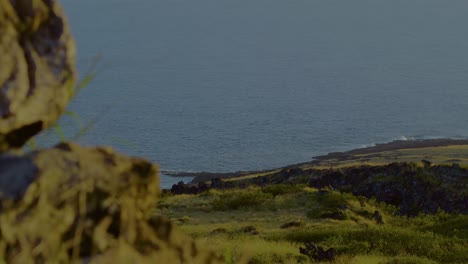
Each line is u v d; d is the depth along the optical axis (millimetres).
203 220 48562
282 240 34812
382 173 87500
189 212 51219
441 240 34594
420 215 50656
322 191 52781
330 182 91500
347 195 52062
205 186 74938
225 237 35688
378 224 48219
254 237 37844
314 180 94500
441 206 77250
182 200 54469
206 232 40844
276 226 45688
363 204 52250
